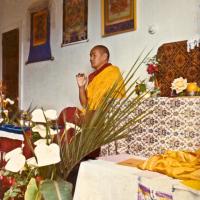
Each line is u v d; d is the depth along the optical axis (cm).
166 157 168
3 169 150
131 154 228
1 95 381
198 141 211
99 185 166
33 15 632
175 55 353
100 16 475
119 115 149
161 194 141
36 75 622
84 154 150
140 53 412
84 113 153
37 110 142
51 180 137
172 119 217
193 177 145
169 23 378
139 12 415
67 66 543
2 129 266
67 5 543
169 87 352
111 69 370
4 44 729
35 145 138
